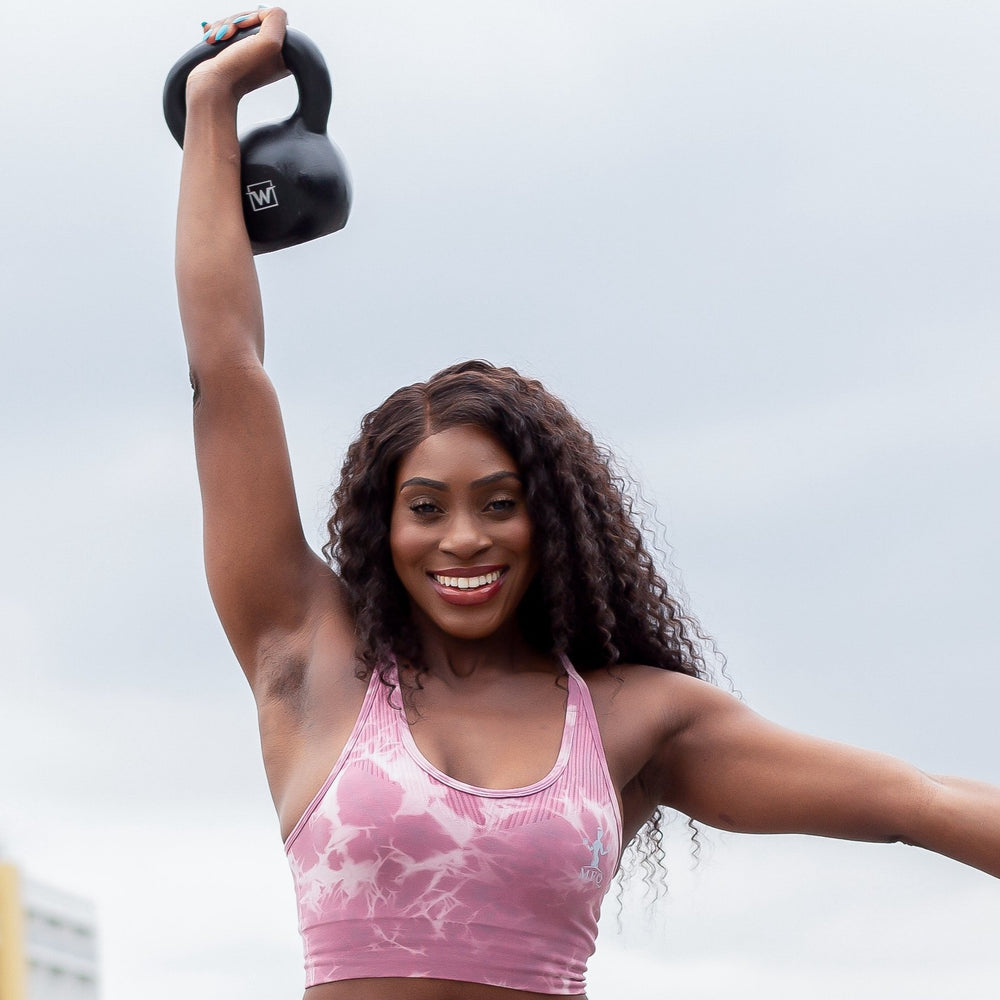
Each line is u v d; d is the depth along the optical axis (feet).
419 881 12.00
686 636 13.97
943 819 12.55
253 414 13.35
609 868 12.42
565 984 12.28
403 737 12.38
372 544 13.07
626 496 14.05
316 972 12.14
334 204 13.99
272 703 13.03
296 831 12.34
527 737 12.64
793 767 12.92
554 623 13.16
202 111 14.02
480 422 12.88
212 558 13.29
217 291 13.55
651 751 13.10
